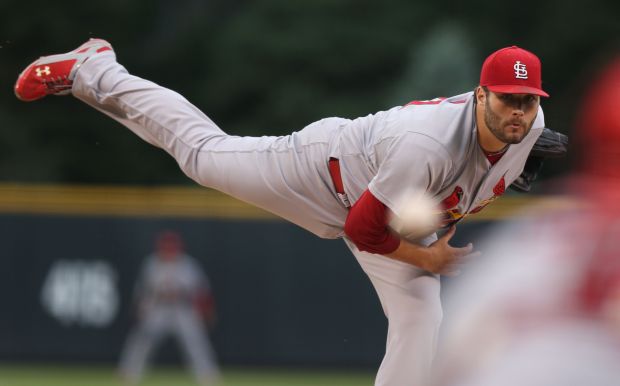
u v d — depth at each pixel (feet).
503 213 145.07
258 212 167.63
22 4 297.74
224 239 168.04
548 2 299.17
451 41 269.23
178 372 173.27
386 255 54.08
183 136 60.08
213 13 325.83
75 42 303.48
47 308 169.68
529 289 20.31
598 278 20.27
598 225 20.62
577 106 21.49
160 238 166.71
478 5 303.07
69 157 291.38
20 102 293.84
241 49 300.40
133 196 169.27
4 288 169.58
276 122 291.38
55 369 168.86
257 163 58.08
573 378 19.65
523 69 48.49
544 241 20.81
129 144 294.25
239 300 167.53
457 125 50.08
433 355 57.47
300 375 165.37
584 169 20.77
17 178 283.38
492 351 20.01
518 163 53.72
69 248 169.68
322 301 165.89
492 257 21.04
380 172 51.08
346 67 295.69
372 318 164.55
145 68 310.65
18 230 169.48
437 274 56.34
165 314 157.89
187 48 310.65
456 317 20.42
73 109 293.84
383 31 297.94
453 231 54.65
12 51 298.56
